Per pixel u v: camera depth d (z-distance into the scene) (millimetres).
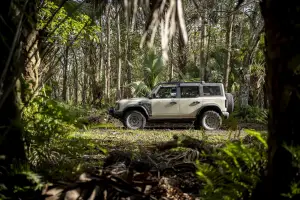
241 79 15172
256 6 8086
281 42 1479
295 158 1481
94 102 20984
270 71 1545
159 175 2473
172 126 13523
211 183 1733
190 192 2371
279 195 1521
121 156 2811
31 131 2408
